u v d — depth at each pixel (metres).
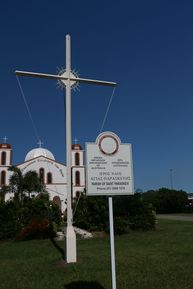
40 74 13.30
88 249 15.55
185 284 8.78
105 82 13.84
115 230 21.66
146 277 9.66
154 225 23.64
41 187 56.16
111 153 7.34
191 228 24.09
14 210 22.50
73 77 13.60
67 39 13.84
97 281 9.50
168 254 13.16
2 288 9.29
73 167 79.44
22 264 12.76
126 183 7.33
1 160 78.19
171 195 80.19
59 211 25.80
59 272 10.95
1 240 21.48
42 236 21.27
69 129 13.19
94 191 7.15
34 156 82.31
